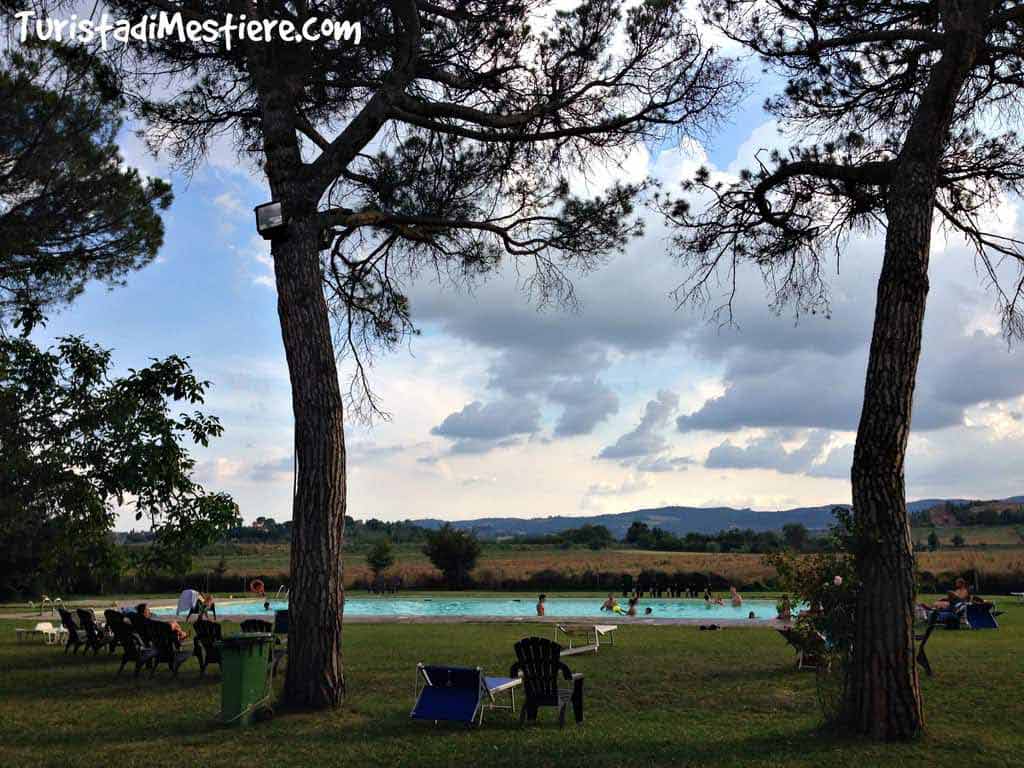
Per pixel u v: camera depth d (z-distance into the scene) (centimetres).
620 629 1936
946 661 1227
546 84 1168
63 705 1006
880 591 767
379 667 1282
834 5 1005
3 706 1002
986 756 696
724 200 1095
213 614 2281
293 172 1025
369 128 1053
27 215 1292
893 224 808
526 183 1281
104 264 1438
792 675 1155
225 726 873
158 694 1079
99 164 1334
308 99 1189
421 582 4191
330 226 1061
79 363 962
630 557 5975
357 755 755
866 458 783
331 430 980
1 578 970
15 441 930
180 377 1007
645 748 766
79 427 961
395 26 1095
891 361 785
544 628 1978
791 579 809
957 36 798
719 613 3011
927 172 807
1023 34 945
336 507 977
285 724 878
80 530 939
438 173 1273
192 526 1001
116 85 1152
